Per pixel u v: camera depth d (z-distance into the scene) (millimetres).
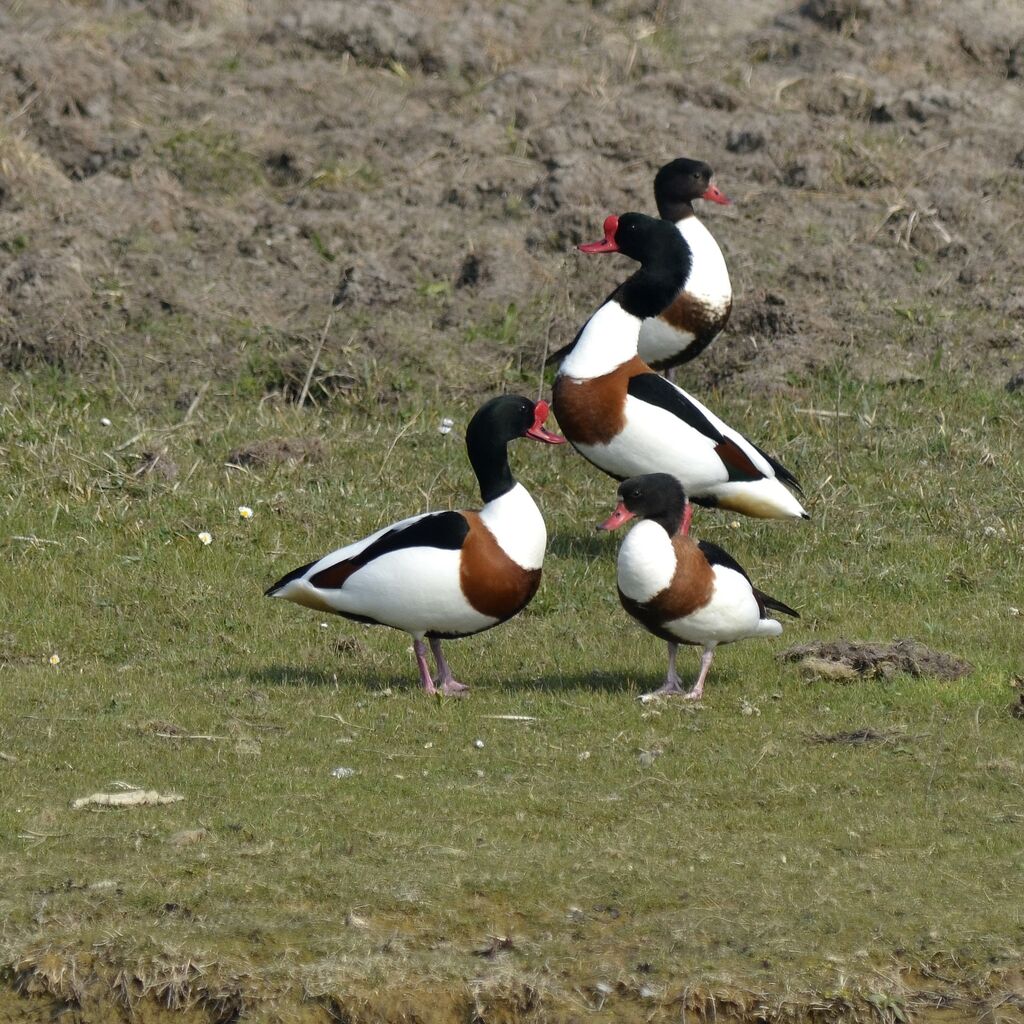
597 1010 7516
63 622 12773
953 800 9258
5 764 9883
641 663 11891
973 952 7719
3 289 18469
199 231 20062
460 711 10797
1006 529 14211
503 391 17547
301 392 17609
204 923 8023
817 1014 7465
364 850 8656
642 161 21266
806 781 9555
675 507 10945
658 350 16344
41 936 7953
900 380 17281
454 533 10656
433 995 7598
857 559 13852
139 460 15672
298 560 14031
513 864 8477
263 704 10992
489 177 20984
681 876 8367
